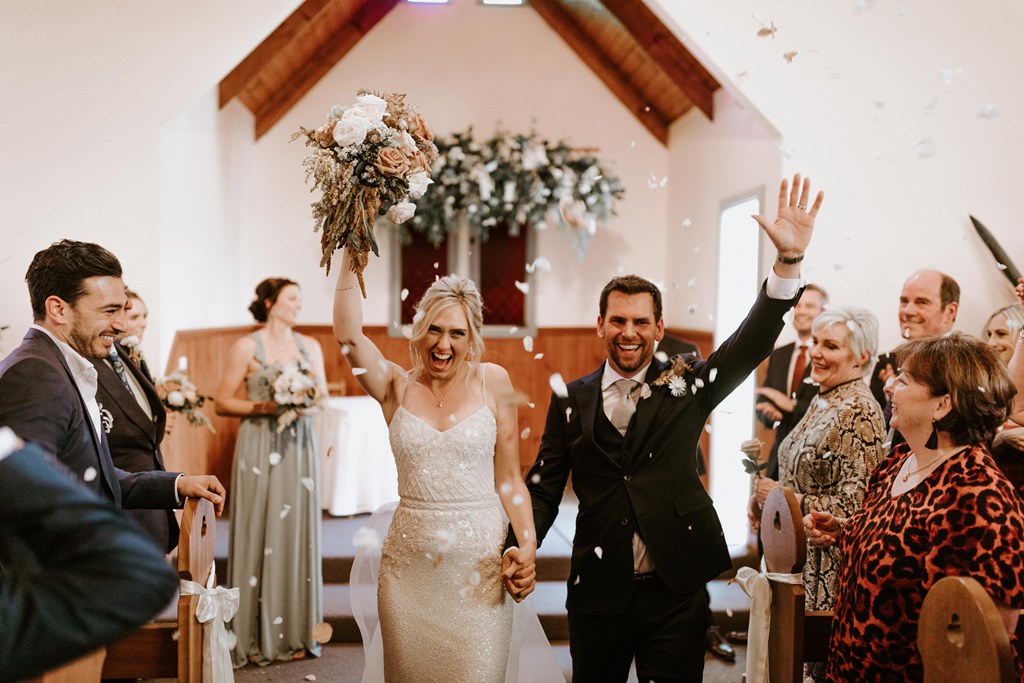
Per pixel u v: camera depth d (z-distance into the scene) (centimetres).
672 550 243
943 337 198
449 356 235
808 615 237
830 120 468
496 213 732
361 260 219
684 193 746
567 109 796
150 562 98
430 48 787
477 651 227
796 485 289
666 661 240
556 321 807
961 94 466
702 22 464
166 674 225
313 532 404
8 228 452
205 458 594
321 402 400
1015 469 220
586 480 254
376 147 217
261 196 780
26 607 91
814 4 466
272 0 462
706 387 258
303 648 402
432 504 231
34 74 453
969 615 156
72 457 213
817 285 462
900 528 190
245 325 746
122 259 459
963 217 468
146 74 458
